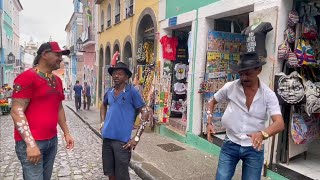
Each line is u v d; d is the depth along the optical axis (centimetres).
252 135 281
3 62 2883
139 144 761
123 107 420
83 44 2402
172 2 853
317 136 543
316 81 518
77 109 1817
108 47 1681
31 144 301
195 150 701
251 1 550
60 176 566
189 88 759
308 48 480
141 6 1087
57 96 337
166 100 906
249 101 312
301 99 459
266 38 506
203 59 710
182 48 927
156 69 927
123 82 429
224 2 625
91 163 654
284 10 488
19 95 305
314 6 489
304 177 459
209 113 355
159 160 625
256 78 308
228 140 329
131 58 1263
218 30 715
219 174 329
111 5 1577
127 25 1281
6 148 788
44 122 322
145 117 427
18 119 301
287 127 500
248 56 304
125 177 419
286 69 496
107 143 426
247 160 320
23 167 321
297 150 516
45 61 325
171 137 841
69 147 373
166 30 905
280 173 482
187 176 532
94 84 2125
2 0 2803
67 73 4531
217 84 692
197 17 728
